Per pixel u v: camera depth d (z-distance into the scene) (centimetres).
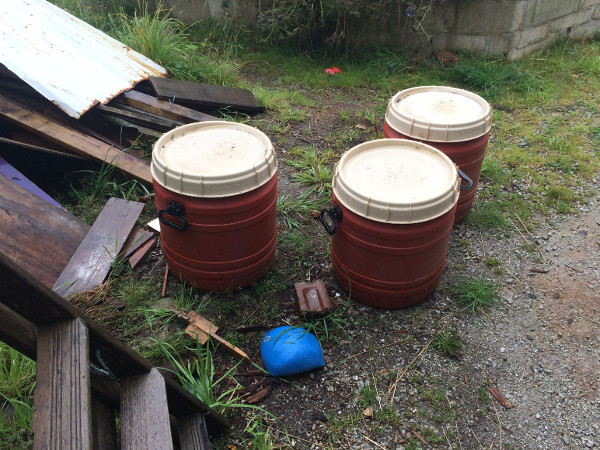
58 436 143
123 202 387
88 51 486
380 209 277
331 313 320
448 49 689
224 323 316
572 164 483
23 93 444
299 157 484
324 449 254
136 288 329
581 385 288
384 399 278
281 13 665
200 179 273
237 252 308
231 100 532
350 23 678
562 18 712
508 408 276
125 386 193
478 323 325
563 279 360
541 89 621
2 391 263
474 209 421
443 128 342
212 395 263
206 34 703
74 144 414
